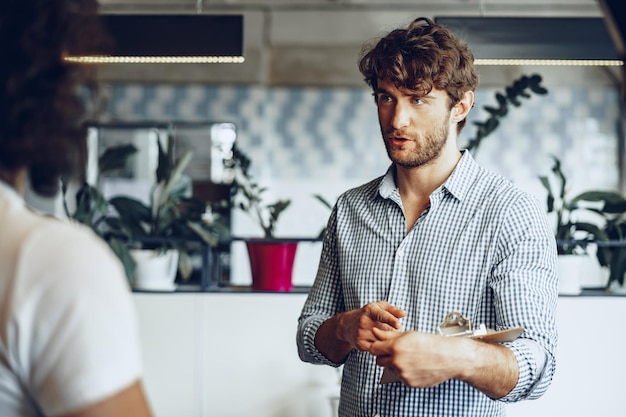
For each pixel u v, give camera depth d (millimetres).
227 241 3076
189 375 2963
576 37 3373
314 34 5367
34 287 800
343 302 1886
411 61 1673
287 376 2959
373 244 1769
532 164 5812
